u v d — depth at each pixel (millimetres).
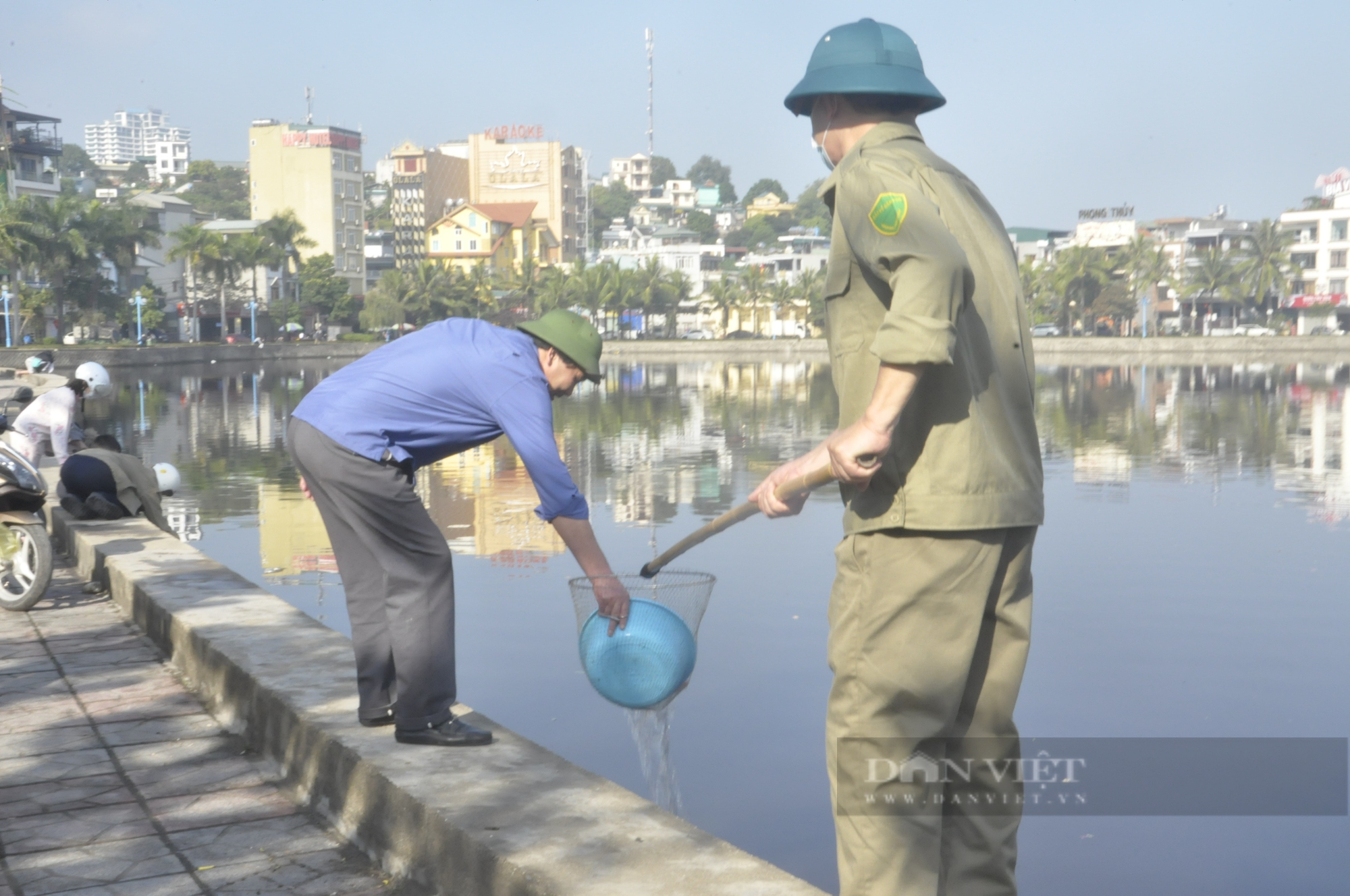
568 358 3070
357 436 3041
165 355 66812
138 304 72812
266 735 3619
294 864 2906
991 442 1957
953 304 1834
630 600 2730
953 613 1955
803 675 6188
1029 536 2064
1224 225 115375
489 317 106312
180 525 11602
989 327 1998
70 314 70625
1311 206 109062
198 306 91875
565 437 22875
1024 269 102625
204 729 3908
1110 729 5418
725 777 4727
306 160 107438
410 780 2852
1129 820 4324
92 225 64062
